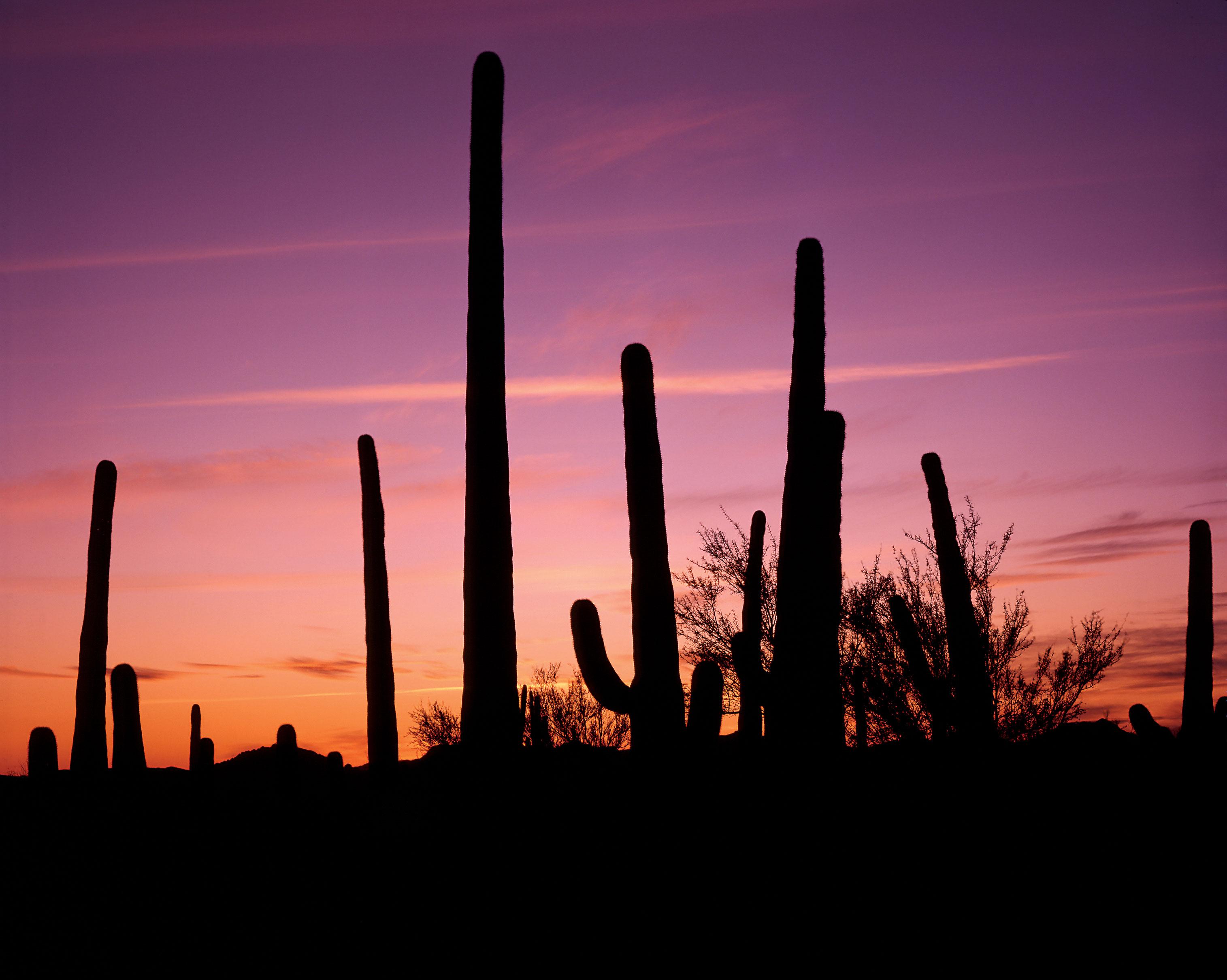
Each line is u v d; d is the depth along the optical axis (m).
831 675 8.24
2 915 8.19
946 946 7.22
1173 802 9.56
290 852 9.44
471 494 8.16
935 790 9.84
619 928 7.43
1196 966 6.89
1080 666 13.10
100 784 11.13
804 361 8.67
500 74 8.79
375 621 13.65
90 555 12.76
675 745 7.73
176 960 7.29
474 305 8.43
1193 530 11.17
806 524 8.38
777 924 7.53
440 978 6.93
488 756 7.77
